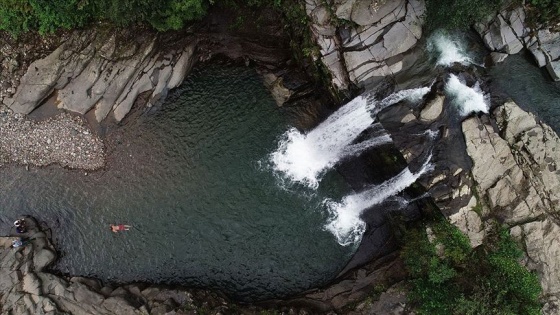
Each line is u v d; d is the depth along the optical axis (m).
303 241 25.77
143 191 26.34
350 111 24.08
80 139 26.16
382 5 22.42
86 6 23.45
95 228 26.09
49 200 26.19
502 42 22.92
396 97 22.69
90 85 25.45
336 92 24.17
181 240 26.00
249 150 26.64
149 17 22.92
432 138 22.38
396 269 24.03
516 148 21.97
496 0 22.03
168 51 25.83
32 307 23.03
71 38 24.83
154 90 26.20
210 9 25.41
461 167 21.97
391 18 22.58
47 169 26.27
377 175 25.34
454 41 23.25
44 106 25.86
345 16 22.55
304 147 26.38
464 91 22.69
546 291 20.66
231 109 26.92
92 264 25.83
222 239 25.95
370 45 22.89
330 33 23.19
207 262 25.78
